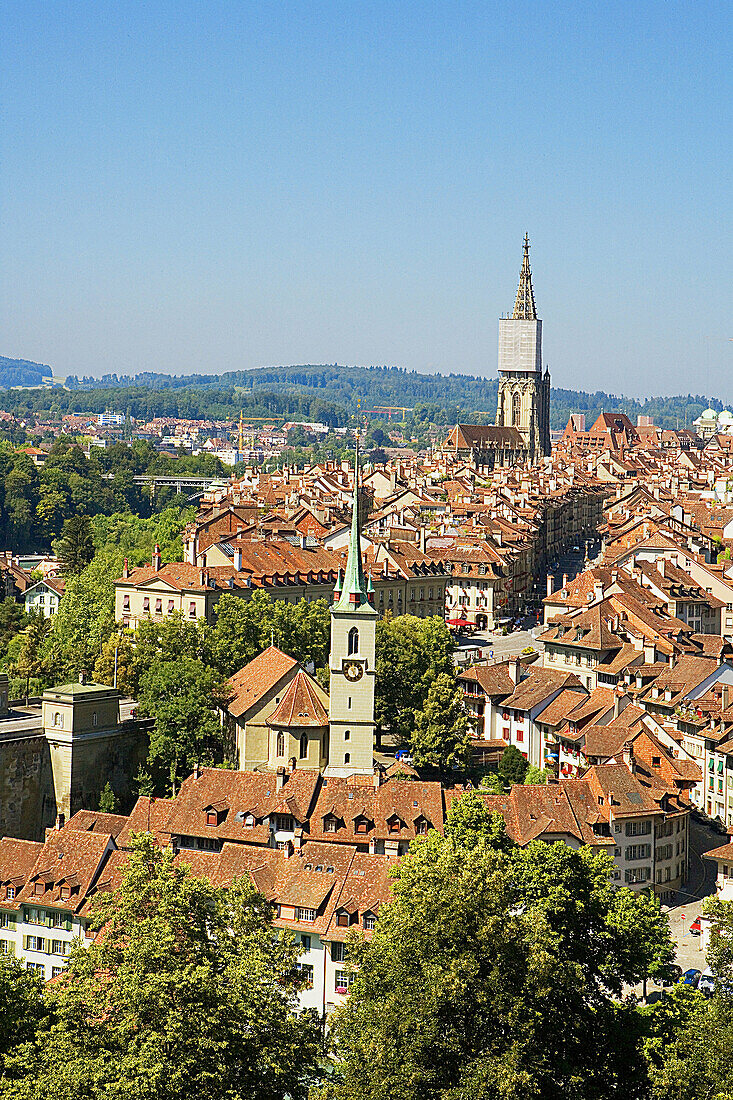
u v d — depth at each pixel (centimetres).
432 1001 11312
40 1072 11162
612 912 13962
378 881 17400
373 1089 11319
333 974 16962
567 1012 12069
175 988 11131
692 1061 11800
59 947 18025
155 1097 10619
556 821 19912
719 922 13788
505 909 12238
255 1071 11525
